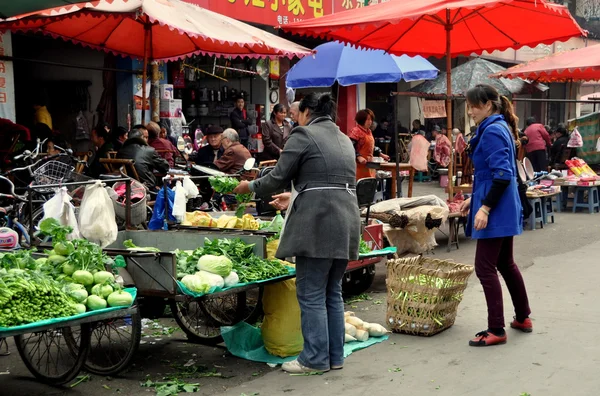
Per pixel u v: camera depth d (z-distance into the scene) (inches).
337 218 181.3
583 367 185.5
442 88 607.2
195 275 181.6
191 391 172.9
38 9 258.7
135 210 263.1
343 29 365.4
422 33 410.3
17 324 142.0
